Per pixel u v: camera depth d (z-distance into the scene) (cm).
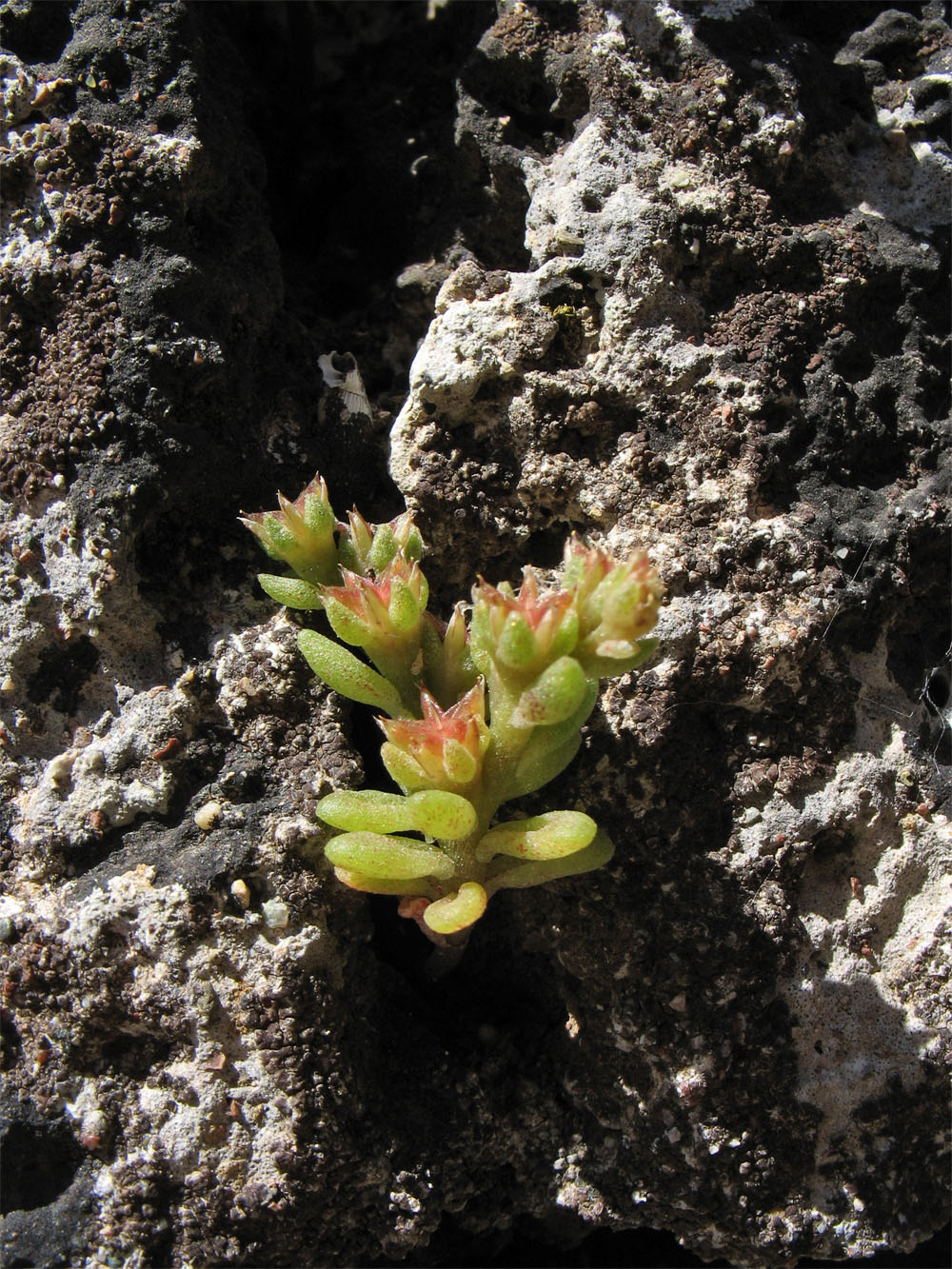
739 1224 10
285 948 9
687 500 10
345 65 12
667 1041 10
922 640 11
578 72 11
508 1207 10
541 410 10
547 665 8
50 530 10
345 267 12
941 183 11
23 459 10
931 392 11
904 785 10
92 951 9
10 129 10
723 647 10
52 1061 10
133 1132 9
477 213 11
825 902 10
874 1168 10
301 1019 9
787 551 10
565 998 10
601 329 10
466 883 9
